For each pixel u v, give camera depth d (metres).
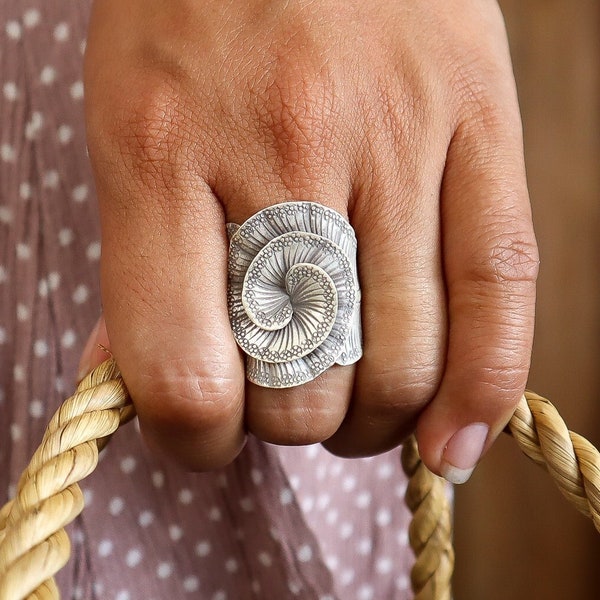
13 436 0.32
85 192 0.32
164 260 0.26
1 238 0.32
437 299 0.27
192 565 0.33
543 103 0.47
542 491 0.47
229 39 0.27
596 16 0.46
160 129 0.26
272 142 0.27
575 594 0.46
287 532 0.33
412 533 0.32
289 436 0.27
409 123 0.27
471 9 0.28
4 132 0.32
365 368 0.27
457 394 0.27
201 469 0.27
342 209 0.27
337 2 0.27
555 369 0.46
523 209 0.27
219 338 0.26
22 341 0.32
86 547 0.33
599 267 0.46
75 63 0.32
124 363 0.26
